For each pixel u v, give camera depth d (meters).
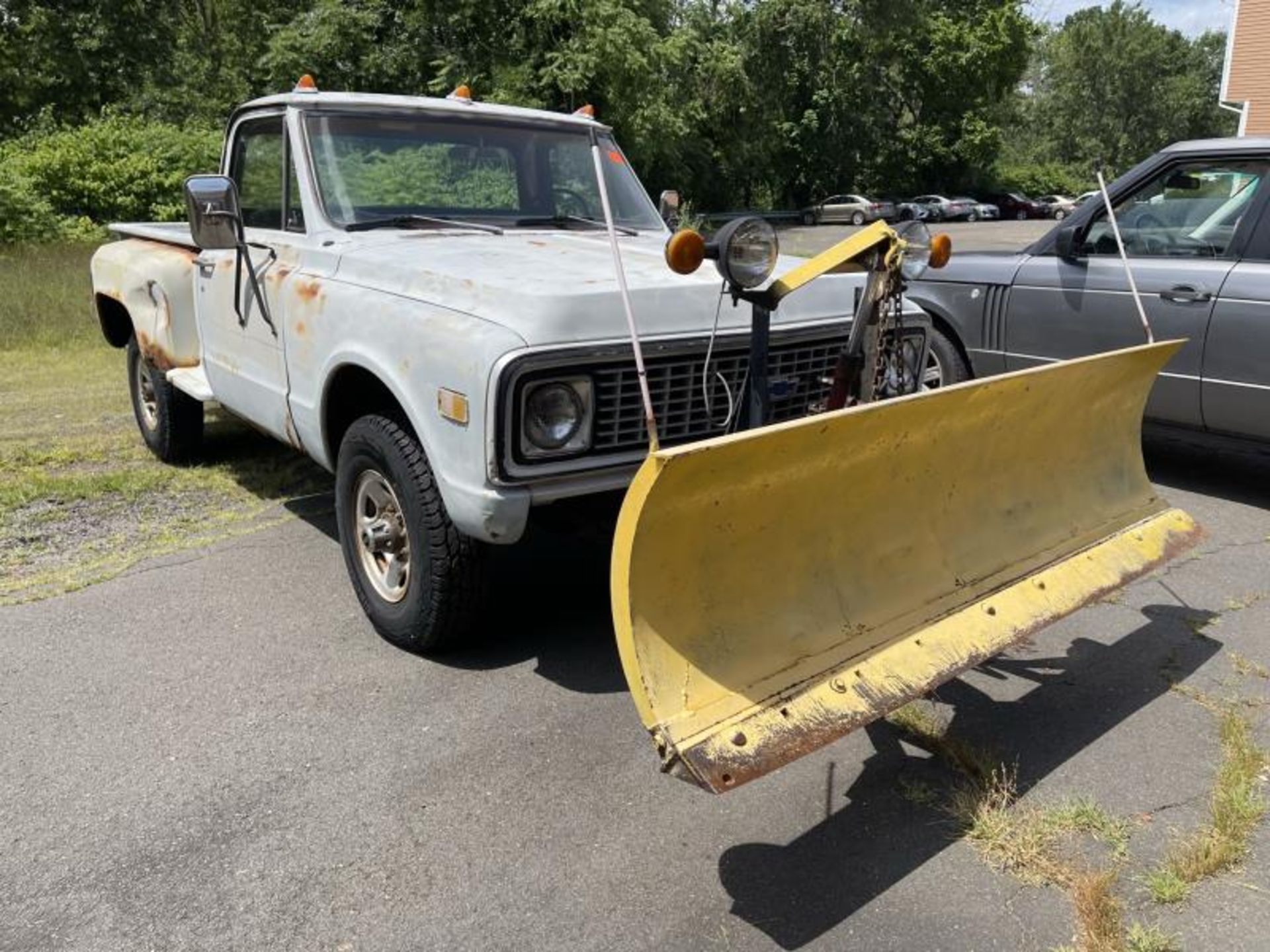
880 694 2.71
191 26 30.28
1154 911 2.53
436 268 3.55
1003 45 44.22
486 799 2.96
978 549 3.30
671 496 2.39
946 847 2.77
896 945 2.42
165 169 20.91
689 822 2.87
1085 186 57.25
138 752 3.19
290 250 4.27
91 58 29.22
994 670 3.74
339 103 4.44
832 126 43.19
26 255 15.52
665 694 2.44
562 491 3.27
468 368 3.14
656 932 2.46
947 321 6.51
